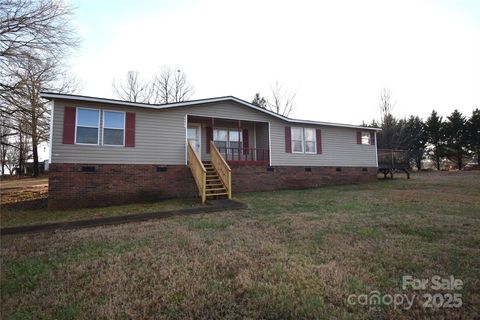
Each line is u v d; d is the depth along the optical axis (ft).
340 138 49.49
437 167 112.98
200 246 13.20
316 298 7.91
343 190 37.91
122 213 23.43
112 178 29.99
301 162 44.55
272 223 18.13
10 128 43.60
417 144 112.68
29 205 29.53
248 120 40.47
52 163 27.27
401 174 73.15
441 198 27.86
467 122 106.63
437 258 11.12
